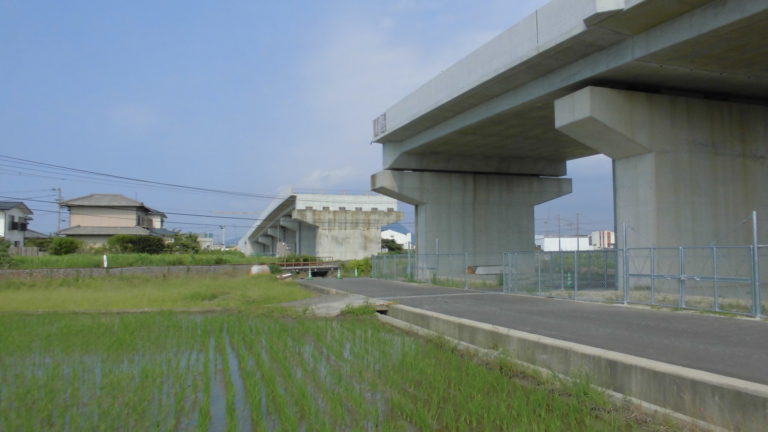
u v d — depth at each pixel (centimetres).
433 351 1218
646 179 2147
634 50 1852
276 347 1263
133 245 5859
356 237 6938
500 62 2214
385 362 1100
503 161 3862
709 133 2216
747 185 2259
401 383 939
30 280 3322
